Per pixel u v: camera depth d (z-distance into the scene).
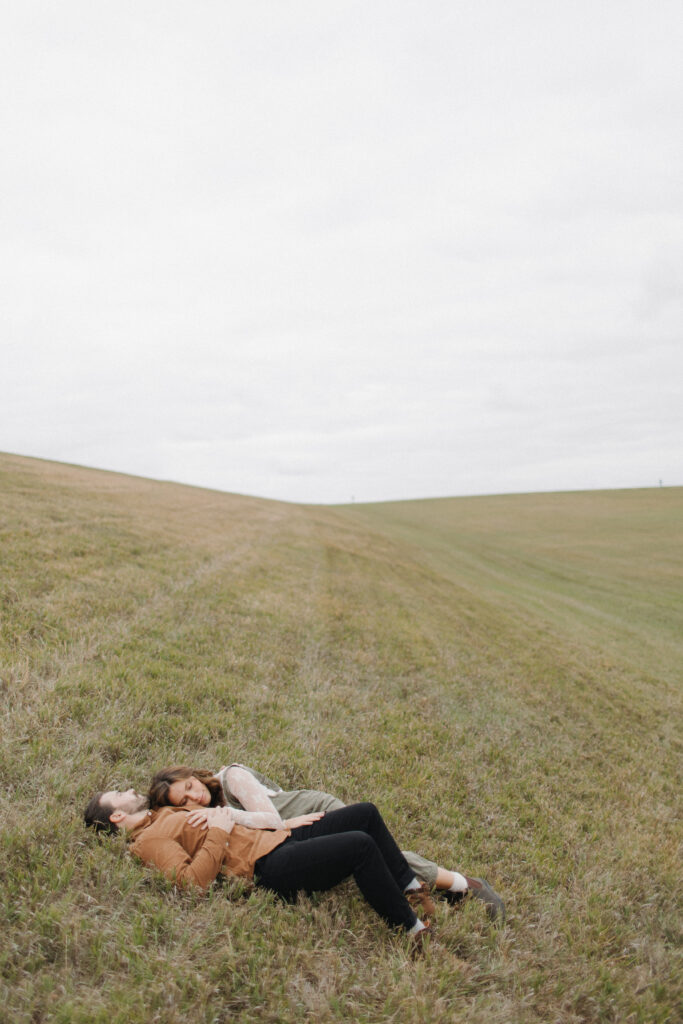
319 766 5.06
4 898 2.85
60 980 2.52
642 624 20.88
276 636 9.17
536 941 3.40
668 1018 3.07
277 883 3.17
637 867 4.51
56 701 5.11
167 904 2.97
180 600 9.84
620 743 7.80
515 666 10.91
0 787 3.83
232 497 49.88
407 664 9.29
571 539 48.75
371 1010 2.61
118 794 3.64
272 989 2.65
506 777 5.87
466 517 68.50
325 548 25.38
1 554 9.73
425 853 4.11
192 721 5.38
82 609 7.97
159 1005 2.45
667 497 75.31
